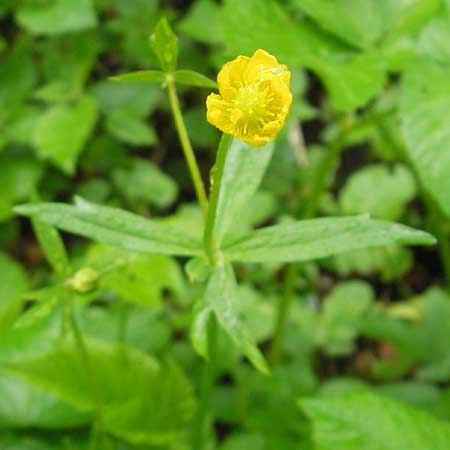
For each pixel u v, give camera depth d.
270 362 0.27
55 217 0.14
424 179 0.20
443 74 0.22
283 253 0.14
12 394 0.23
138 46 0.33
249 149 0.16
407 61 0.23
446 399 0.25
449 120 0.20
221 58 0.21
